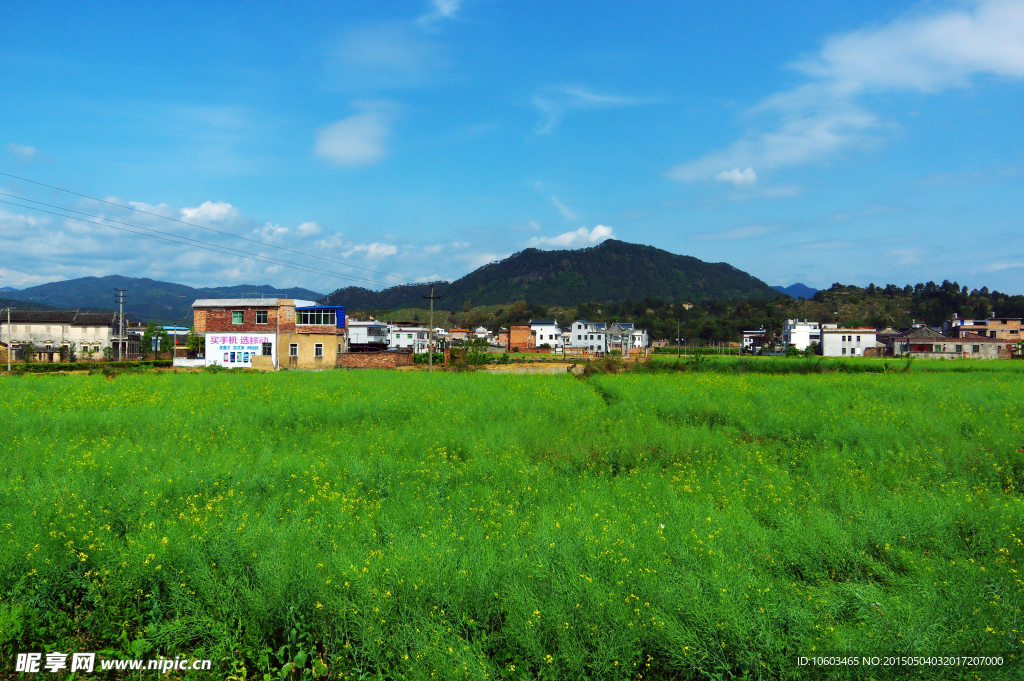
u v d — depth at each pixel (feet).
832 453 35.35
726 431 45.65
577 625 15.35
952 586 16.44
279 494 27.22
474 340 353.31
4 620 16.48
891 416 48.49
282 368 146.10
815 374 117.08
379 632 15.39
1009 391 68.44
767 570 18.81
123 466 31.35
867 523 21.27
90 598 18.06
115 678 16.29
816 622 15.31
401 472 31.12
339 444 38.06
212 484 28.53
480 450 36.58
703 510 23.26
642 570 17.29
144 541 19.26
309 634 16.51
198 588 17.62
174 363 149.38
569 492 27.94
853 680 13.47
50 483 26.58
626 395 63.72
